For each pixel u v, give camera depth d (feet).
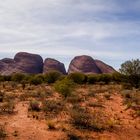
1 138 41.47
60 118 55.88
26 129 47.65
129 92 95.96
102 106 71.77
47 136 44.27
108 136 46.52
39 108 64.80
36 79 153.79
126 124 54.65
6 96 83.76
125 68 127.95
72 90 89.51
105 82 164.66
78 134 46.09
